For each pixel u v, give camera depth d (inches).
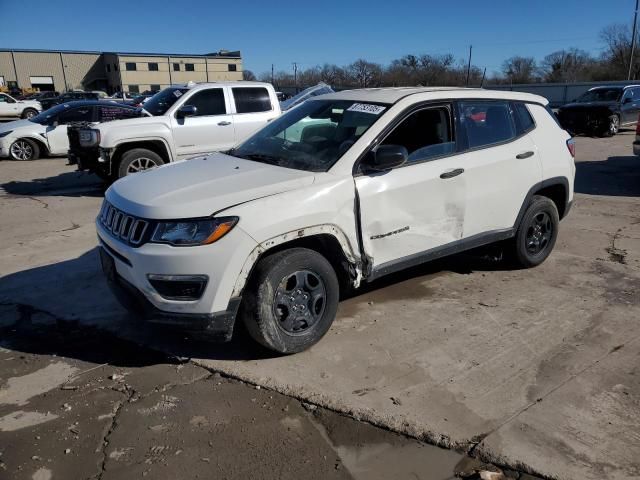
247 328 141.9
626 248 246.5
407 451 112.1
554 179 210.7
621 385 135.0
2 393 133.9
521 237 206.1
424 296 190.2
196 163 173.5
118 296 146.5
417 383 135.6
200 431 118.6
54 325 170.1
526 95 209.6
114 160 369.1
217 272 130.8
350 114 170.4
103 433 118.4
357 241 154.0
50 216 312.0
